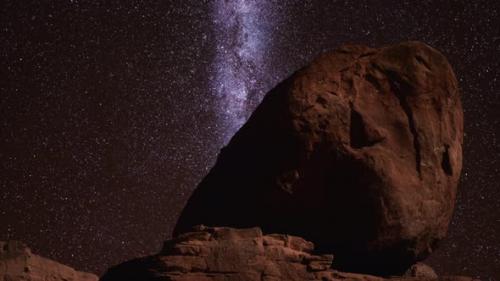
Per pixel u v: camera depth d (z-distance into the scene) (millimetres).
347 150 11258
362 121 11453
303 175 11344
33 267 11414
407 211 11156
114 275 11086
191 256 10062
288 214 11375
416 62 12047
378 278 10445
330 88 11680
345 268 11266
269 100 11945
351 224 11109
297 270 10203
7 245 11297
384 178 11102
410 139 11609
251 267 10094
